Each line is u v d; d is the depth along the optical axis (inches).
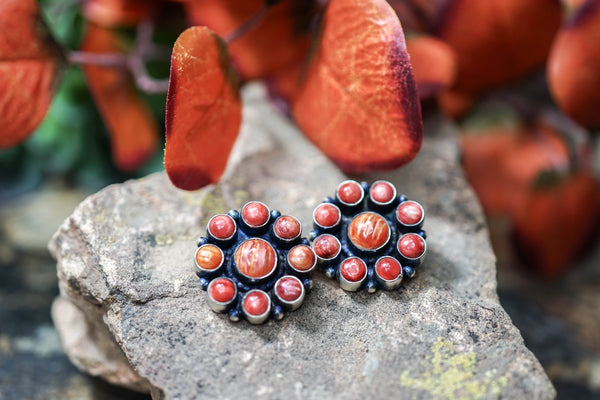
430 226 7.6
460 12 8.9
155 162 10.7
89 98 10.2
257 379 6.3
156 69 10.3
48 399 7.9
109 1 8.9
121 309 6.7
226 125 7.0
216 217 6.6
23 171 11.7
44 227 10.6
